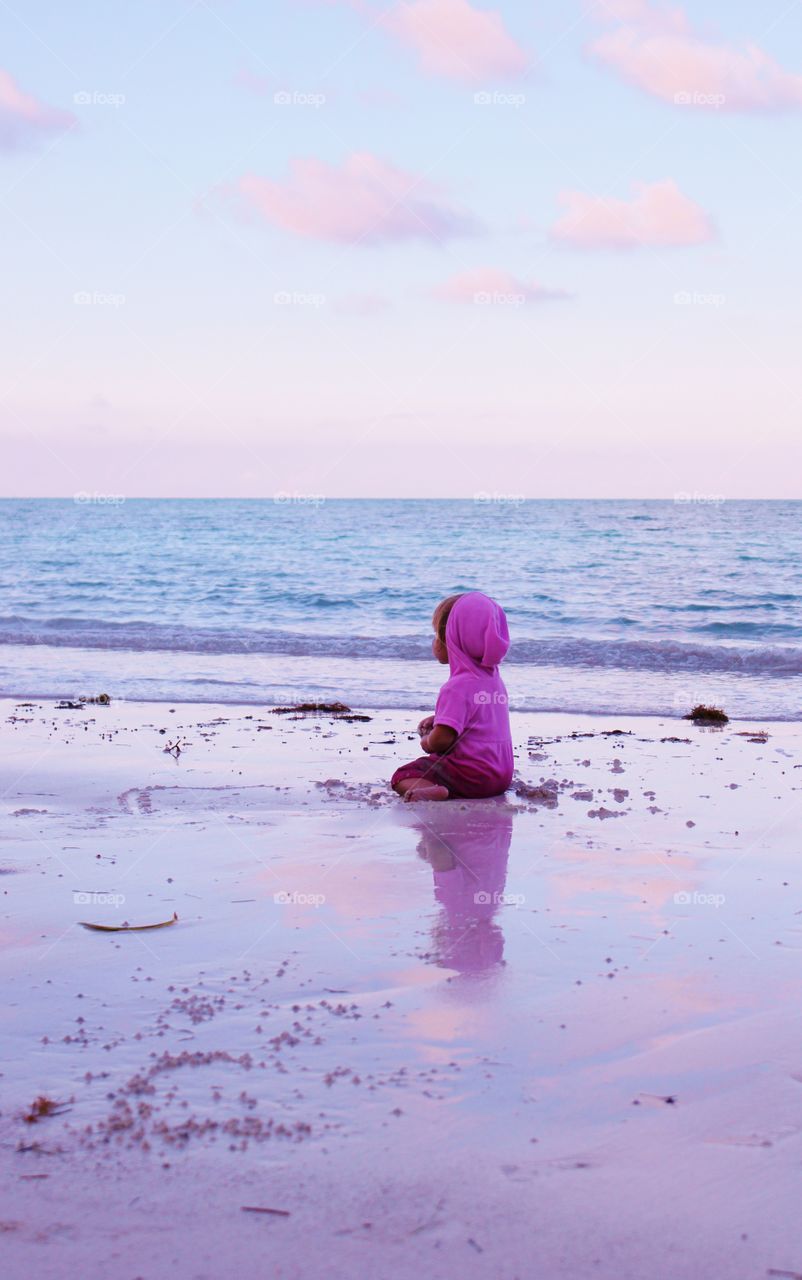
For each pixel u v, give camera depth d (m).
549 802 7.58
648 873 5.65
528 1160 2.70
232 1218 2.45
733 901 5.13
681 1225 2.42
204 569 41.56
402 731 11.00
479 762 7.70
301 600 30.19
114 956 4.36
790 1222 2.42
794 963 4.22
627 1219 2.44
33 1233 2.40
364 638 20.14
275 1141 2.80
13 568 42.97
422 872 5.71
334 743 10.20
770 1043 3.42
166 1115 2.95
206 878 5.59
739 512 78.12
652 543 48.06
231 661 17.45
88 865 5.85
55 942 4.54
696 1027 3.57
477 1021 3.64
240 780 8.36
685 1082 3.14
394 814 7.20
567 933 4.65
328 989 3.96
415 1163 2.69
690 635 22.44
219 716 12.12
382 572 38.25
